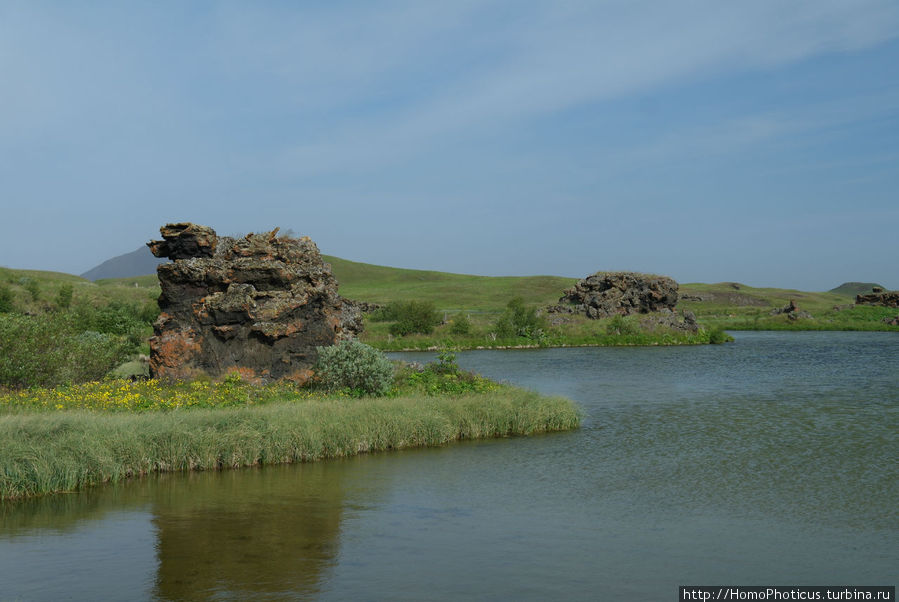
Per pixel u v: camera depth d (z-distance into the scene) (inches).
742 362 2167.8
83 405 880.9
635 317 3629.4
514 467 751.1
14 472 617.9
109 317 2236.7
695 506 598.2
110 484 668.7
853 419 1050.1
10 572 439.8
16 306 2827.3
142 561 460.8
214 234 1182.9
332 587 414.9
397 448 855.1
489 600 395.5
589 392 1439.5
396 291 7145.7
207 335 1106.7
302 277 1183.6
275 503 606.2
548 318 3727.9
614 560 464.8
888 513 572.7
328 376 1063.0
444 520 558.6
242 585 418.3
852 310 5004.9
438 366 1327.5
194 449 732.7
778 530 529.7
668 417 1096.8
